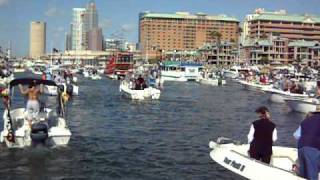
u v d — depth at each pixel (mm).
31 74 128000
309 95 42875
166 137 23016
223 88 80188
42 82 19953
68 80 52781
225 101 50969
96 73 113875
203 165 16484
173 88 76500
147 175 15031
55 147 18453
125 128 26109
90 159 17109
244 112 38406
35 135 17250
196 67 102375
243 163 12008
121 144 20562
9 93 19266
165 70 103562
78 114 33219
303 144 10305
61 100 20547
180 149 19641
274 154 13688
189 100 50719
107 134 23516
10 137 17484
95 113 34219
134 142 21219
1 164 15680
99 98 48969
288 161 13133
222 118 33125
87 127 26141
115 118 31297
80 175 14828
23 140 17625
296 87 48906
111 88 69000
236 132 25750
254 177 11305
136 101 46406
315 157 10133
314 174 10180
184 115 34469
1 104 38594
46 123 18281
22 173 14734
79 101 44844
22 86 19438
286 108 43531
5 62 129875
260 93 66688
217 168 16000
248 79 82688
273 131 12414
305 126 10352
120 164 16516
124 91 50250
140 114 34312
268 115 12602
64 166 15836
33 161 16219
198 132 25250
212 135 24219
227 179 14359
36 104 18391
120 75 98250
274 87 57844
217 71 122062
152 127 26891
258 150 12312
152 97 48625
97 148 19297
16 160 16250
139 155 18188
